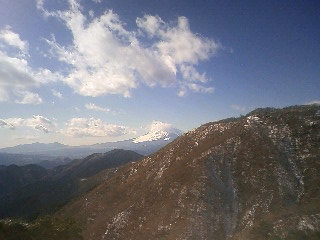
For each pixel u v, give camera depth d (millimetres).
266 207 71562
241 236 65062
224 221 71688
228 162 88125
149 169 108500
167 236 72312
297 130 90500
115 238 80875
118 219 87125
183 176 89812
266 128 94875
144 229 79062
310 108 99938
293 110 101250
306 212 65250
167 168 100500
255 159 86062
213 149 93438
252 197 75812
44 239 34781
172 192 86625
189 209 77125
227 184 82000
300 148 85188
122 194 103125
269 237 60875
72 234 38938
